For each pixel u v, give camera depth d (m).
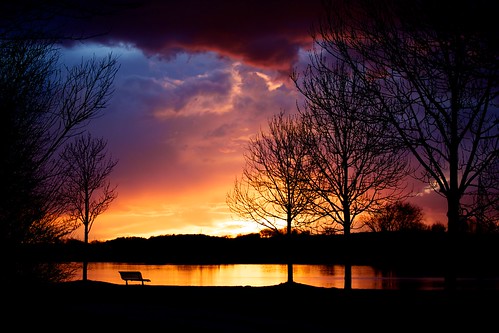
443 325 10.69
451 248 11.27
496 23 7.31
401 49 10.16
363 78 11.60
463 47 7.92
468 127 10.56
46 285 10.88
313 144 20.88
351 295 16.36
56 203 10.57
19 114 9.13
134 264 60.81
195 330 10.83
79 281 23.20
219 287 20.31
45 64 9.86
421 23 8.96
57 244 10.99
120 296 17.77
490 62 7.60
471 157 10.73
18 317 10.38
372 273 39.22
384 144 11.54
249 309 14.41
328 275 37.06
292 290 18.59
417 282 28.41
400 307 13.05
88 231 25.84
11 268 10.20
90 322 11.47
